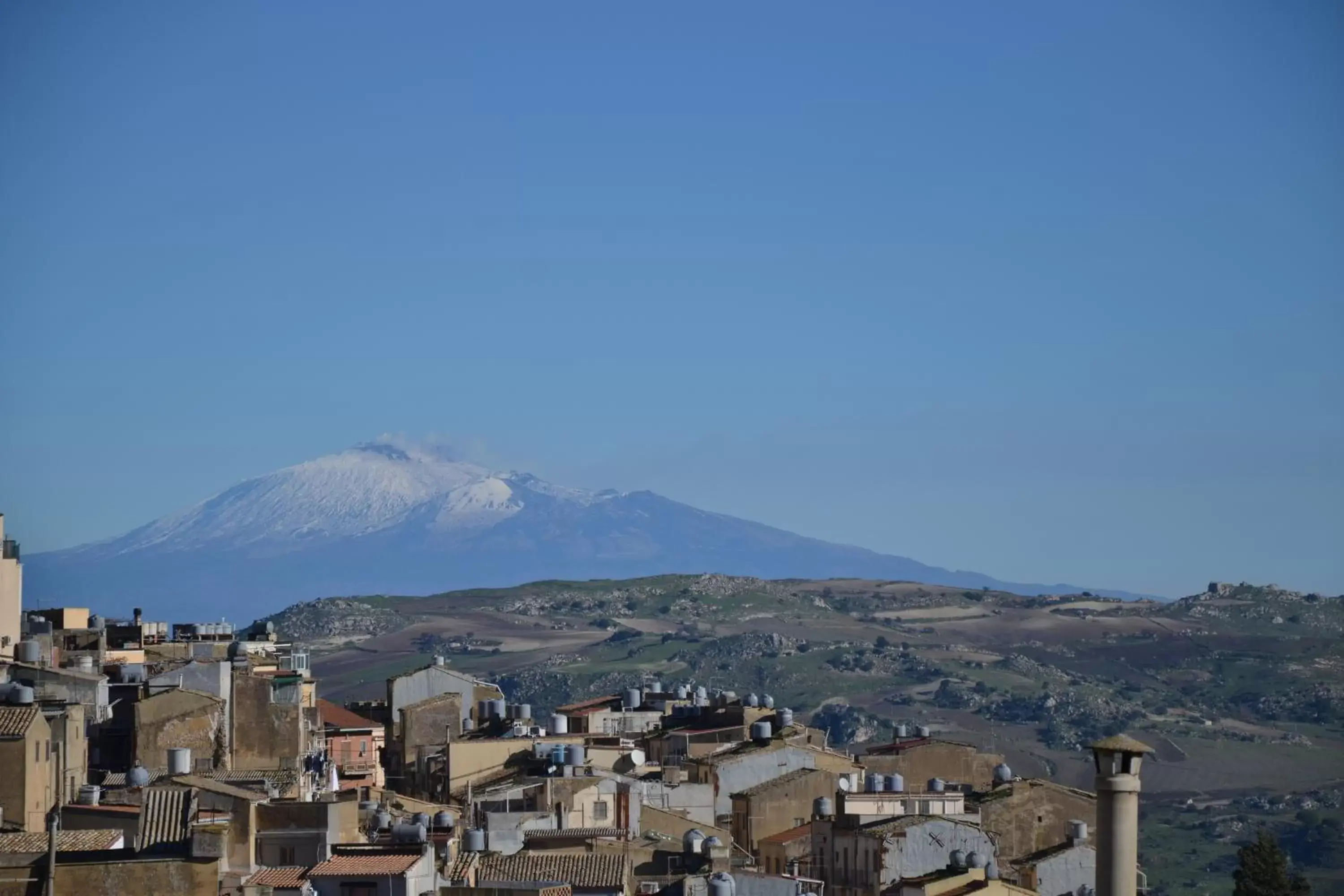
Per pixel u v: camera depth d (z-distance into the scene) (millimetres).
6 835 155000
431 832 186000
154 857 139125
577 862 173875
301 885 147625
